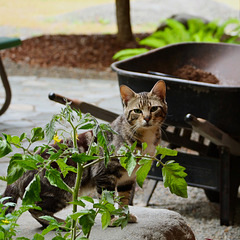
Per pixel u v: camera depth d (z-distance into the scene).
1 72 6.70
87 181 3.68
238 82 5.77
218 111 4.54
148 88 4.73
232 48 5.83
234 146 4.77
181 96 4.63
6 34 15.15
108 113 4.70
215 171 4.85
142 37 12.61
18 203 3.97
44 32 15.47
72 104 4.45
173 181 2.48
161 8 18.09
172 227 3.43
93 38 12.44
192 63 5.96
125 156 2.48
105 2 20.58
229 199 4.83
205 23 12.19
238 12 17.58
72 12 18.09
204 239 4.58
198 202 5.45
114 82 9.51
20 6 19.67
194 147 5.31
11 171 2.33
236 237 4.66
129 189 3.83
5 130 4.89
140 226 3.33
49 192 3.39
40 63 10.52
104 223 2.49
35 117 6.86
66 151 2.50
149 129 3.80
